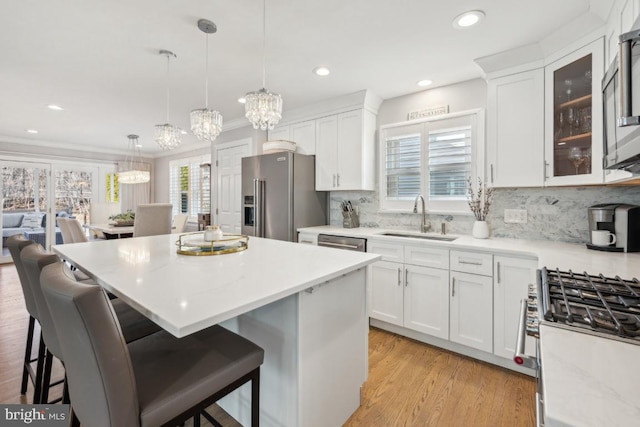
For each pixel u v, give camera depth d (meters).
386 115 3.32
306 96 3.24
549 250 1.95
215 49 2.26
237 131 4.39
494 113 2.35
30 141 5.57
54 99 3.33
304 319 1.28
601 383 0.53
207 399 0.99
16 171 5.54
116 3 1.73
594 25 1.77
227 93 3.15
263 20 1.90
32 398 1.76
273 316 1.35
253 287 1.09
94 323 0.76
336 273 1.33
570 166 1.99
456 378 2.02
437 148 2.91
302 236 3.28
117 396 0.79
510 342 2.07
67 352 0.87
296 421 1.28
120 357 0.80
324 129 3.47
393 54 2.33
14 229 5.55
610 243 1.89
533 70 2.17
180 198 6.50
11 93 3.15
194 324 0.79
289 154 3.27
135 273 1.28
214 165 4.75
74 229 3.47
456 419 1.64
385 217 3.32
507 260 2.07
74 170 6.20
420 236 2.87
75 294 0.75
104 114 3.90
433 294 2.41
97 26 1.96
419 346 2.47
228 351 1.14
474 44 2.17
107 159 6.56
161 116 4.00
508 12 1.80
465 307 2.26
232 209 4.47
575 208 2.30
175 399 0.90
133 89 3.05
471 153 2.71
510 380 2.00
